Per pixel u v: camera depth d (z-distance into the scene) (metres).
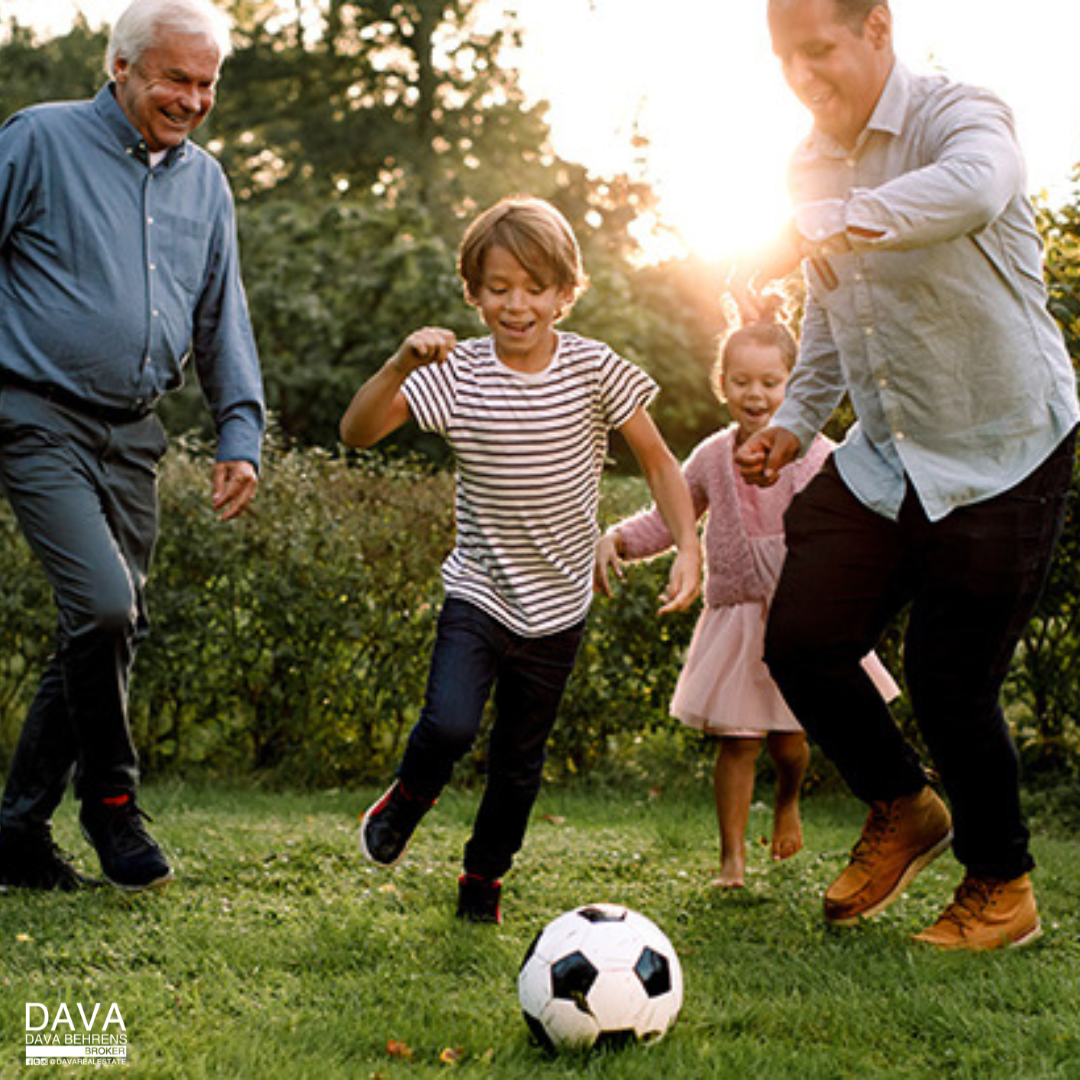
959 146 2.79
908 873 3.39
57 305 3.39
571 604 3.30
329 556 6.02
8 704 6.16
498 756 3.32
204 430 15.30
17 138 3.38
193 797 5.48
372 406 3.07
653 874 4.03
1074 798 5.27
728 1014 2.69
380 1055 2.50
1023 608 3.05
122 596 3.40
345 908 3.52
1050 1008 2.76
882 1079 2.37
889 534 3.13
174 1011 2.70
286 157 28.23
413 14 28.31
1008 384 2.97
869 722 3.22
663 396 18.77
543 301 3.11
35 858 3.64
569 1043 2.48
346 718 6.07
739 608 3.88
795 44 2.89
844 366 3.16
